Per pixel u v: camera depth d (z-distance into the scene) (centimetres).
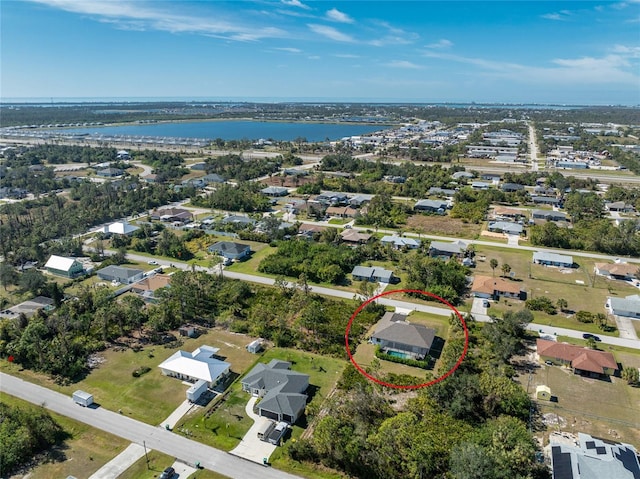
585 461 5594
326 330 9331
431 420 6600
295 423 6762
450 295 10706
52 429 6400
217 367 7781
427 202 19025
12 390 7512
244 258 13538
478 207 18275
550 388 7531
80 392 7219
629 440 6378
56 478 5738
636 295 10794
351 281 11931
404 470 5738
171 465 5966
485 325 9069
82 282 11856
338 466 5975
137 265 12975
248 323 9625
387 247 13412
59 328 8781
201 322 9812
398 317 9512
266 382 7412
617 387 7581
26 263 12988
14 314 9838
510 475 5244
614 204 18588
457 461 5422
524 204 19612
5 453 5825
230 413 6962
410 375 7888
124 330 9338
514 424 6147
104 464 5969
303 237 15050
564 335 9262
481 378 7062
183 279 10656
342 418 6581
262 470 5909
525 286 11594
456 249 13600
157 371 8031
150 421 6781
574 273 12469
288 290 10831
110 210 17738
